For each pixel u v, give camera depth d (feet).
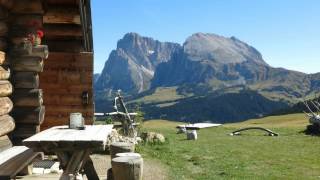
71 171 25.75
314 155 60.08
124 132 78.89
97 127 31.76
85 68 54.39
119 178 29.35
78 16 48.98
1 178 22.33
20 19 39.50
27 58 38.45
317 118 98.12
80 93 54.29
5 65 36.52
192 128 104.94
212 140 84.07
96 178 31.40
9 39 38.88
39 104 38.47
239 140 83.66
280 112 533.55
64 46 54.19
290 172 46.47
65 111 54.19
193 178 42.16
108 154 55.16
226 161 53.88
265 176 43.78
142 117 85.87
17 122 38.09
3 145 32.76
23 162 25.89
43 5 40.01
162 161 52.47
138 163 29.53
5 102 34.01
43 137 25.54
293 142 78.43
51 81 54.08
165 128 129.39
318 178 43.16
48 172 37.93
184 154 60.49
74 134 27.07
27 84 38.34
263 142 79.15
